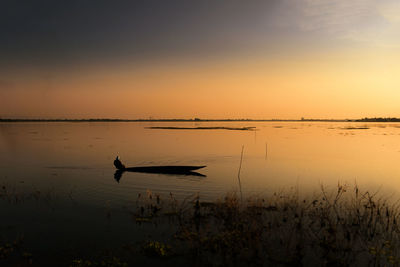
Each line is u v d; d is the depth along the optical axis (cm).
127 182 1800
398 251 915
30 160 2694
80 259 855
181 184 1761
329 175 2073
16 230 1055
